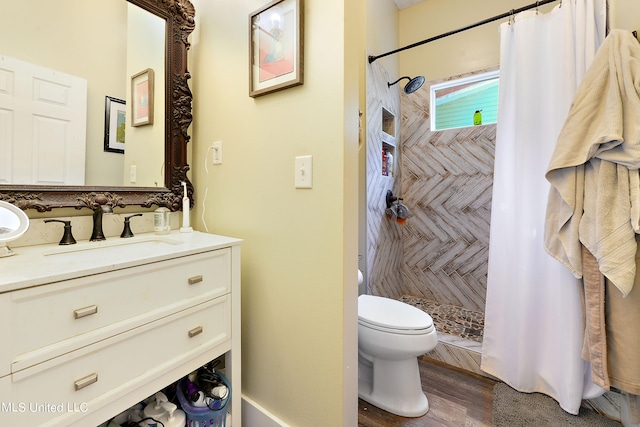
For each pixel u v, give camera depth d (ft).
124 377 2.50
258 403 3.93
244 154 3.95
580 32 4.42
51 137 3.27
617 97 3.63
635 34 3.98
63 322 2.15
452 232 8.29
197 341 3.08
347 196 3.12
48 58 3.24
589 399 4.48
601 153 3.76
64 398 2.16
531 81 4.85
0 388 1.86
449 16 8.13
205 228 4.54
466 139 7.95
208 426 3.31
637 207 3.50
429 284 8.70
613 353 3.80
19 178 3.06
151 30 4.08
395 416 4.45
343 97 3.02
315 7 3.20
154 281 2.70
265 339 3.82
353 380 3.33
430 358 5.98
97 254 2.82
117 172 3.80
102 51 3.65
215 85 4.33
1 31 2.94
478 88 8.02
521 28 4.97
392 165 8.23
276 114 3.57
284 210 3.54
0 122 2.94
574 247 4.05
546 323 4.75
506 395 4.83
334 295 3.15
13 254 2.72
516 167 4.97
